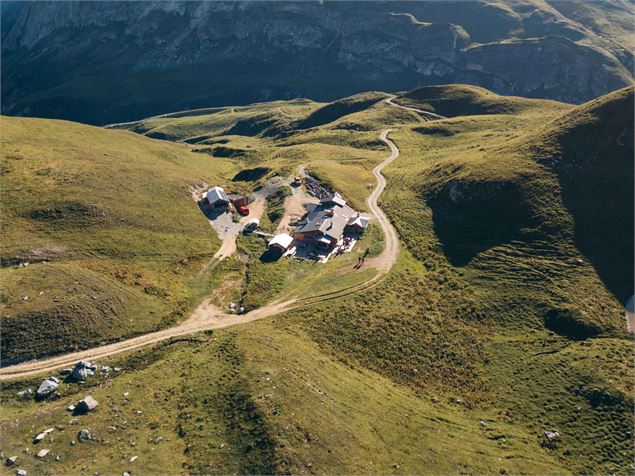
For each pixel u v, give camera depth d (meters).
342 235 94.12
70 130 136.88
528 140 105.12
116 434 48.44
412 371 62.66
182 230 95.62
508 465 49.56
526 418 56.41
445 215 97.31
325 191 113.69
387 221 101.50
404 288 78.31
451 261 85.12
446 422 54.78
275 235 97.06
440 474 47.59
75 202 91.00
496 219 90.12
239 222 103.12
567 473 49.28
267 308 73.75
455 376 62.69
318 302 74.88
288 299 75.94
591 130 95.50
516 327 70.00
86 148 121.56
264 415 49.16
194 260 87.88
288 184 118.44
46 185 94.94
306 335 66.69
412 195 108.69
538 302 72.31
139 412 51.62
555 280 75.31
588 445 52.31
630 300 71.69
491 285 77.44
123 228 89.81
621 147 91.62
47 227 84.44
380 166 138.25
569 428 54.50
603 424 53.94
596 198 87.12
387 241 93.38
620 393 55.97
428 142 159.00
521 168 95.88
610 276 75.12
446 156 130.88
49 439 46.62
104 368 58.94
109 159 116.12
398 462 48.03
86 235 85.12
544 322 69.69
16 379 55.66
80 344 62.03
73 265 76.00
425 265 85.44
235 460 45.41
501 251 83.56
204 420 50.59
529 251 82.00
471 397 59.44
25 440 46.47
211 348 63.38
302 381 55.19
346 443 48.34
